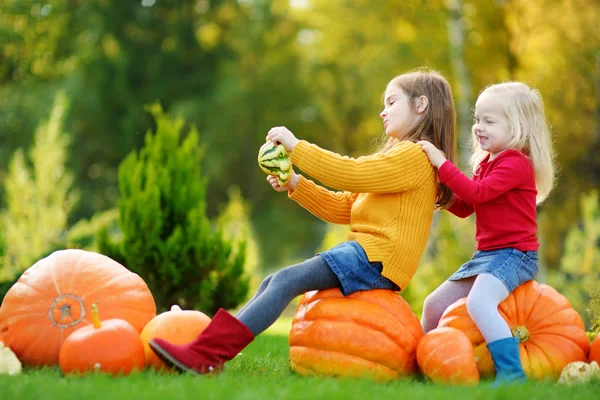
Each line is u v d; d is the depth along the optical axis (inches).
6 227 467.2
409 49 926.4
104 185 1348.4
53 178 510.9
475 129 223.0
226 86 1395.2
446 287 220.5
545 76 797.9
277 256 1472.7
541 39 815.7
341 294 203.6
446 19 877.8
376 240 205.8
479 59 826.2
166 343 189.0
